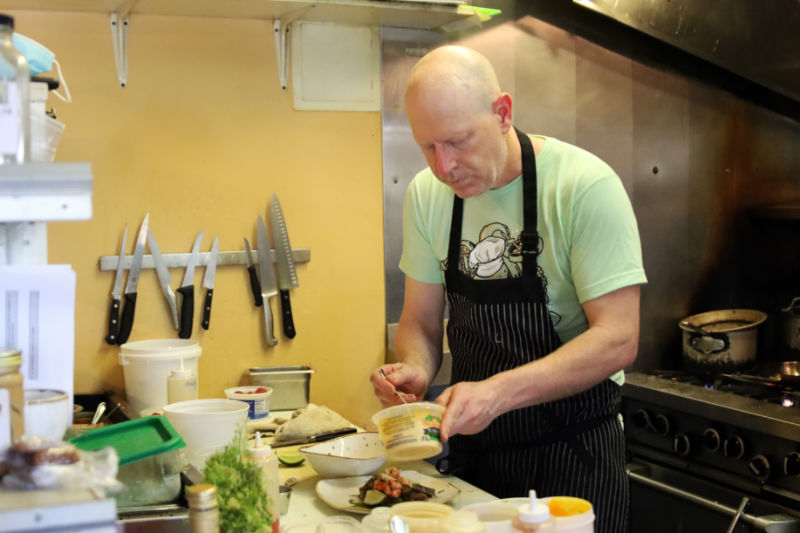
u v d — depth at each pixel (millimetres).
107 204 2459
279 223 2623
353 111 2709
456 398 1546
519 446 1880
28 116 1116
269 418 2383
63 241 2424
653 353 3225
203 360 2584
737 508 2457
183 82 2520
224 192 2580
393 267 2787
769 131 3363
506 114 1737
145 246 2496
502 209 1873
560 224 1794
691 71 3197
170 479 1312
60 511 902
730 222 3330
